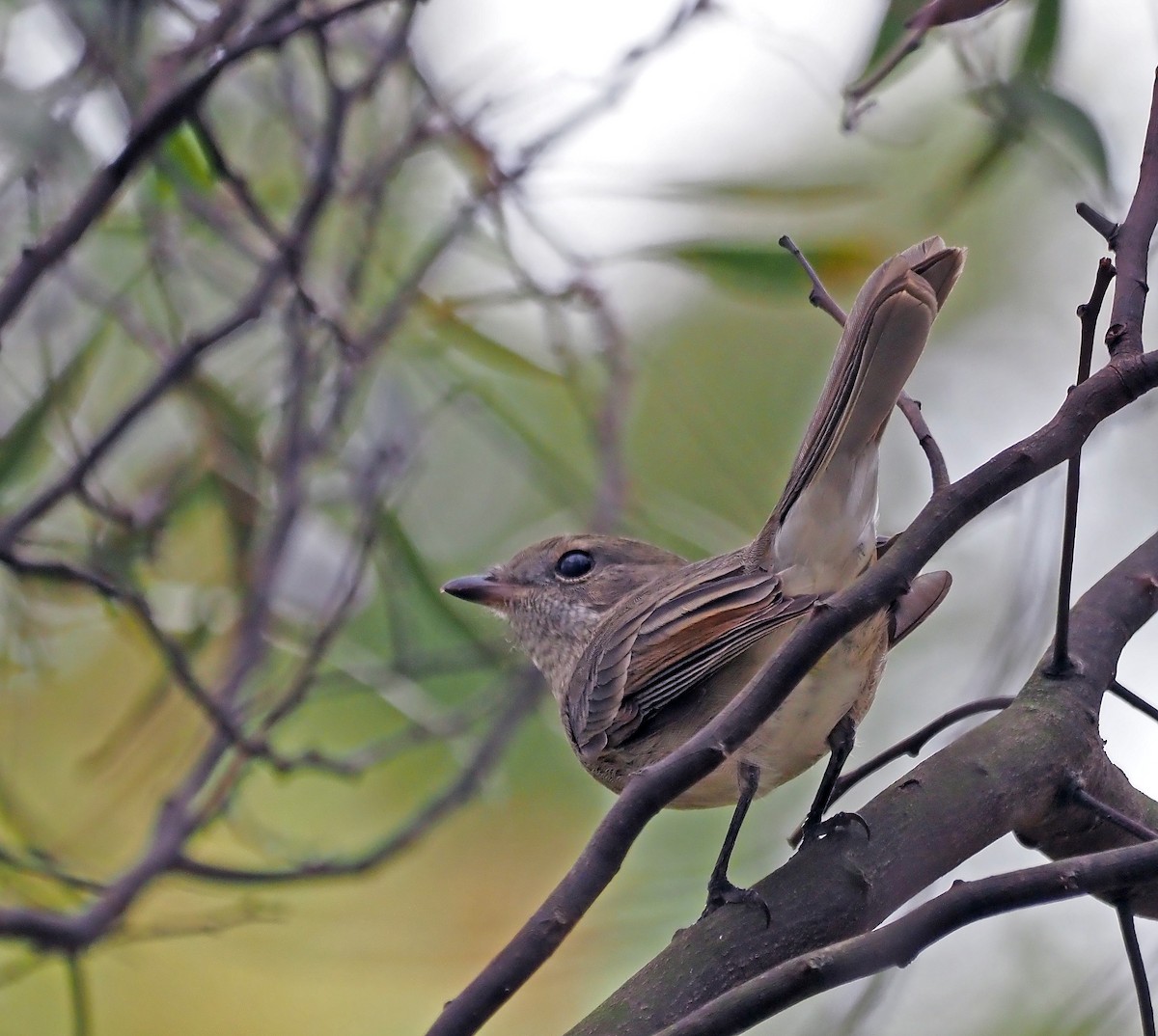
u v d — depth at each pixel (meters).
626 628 8.47
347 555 9.46
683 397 11.86
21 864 8.78
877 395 6.80
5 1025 11.78
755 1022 4.96
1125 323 5.75
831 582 7.46
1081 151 8.45
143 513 9.70
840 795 7.11
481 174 9.44
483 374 11.59
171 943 11.94
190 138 9.52
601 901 11.06
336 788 11.65
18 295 7.36
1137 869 4.99
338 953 11.80
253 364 10.37
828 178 10.24
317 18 7.83
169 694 11.06
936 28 7.66
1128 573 7.27
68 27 8.94
